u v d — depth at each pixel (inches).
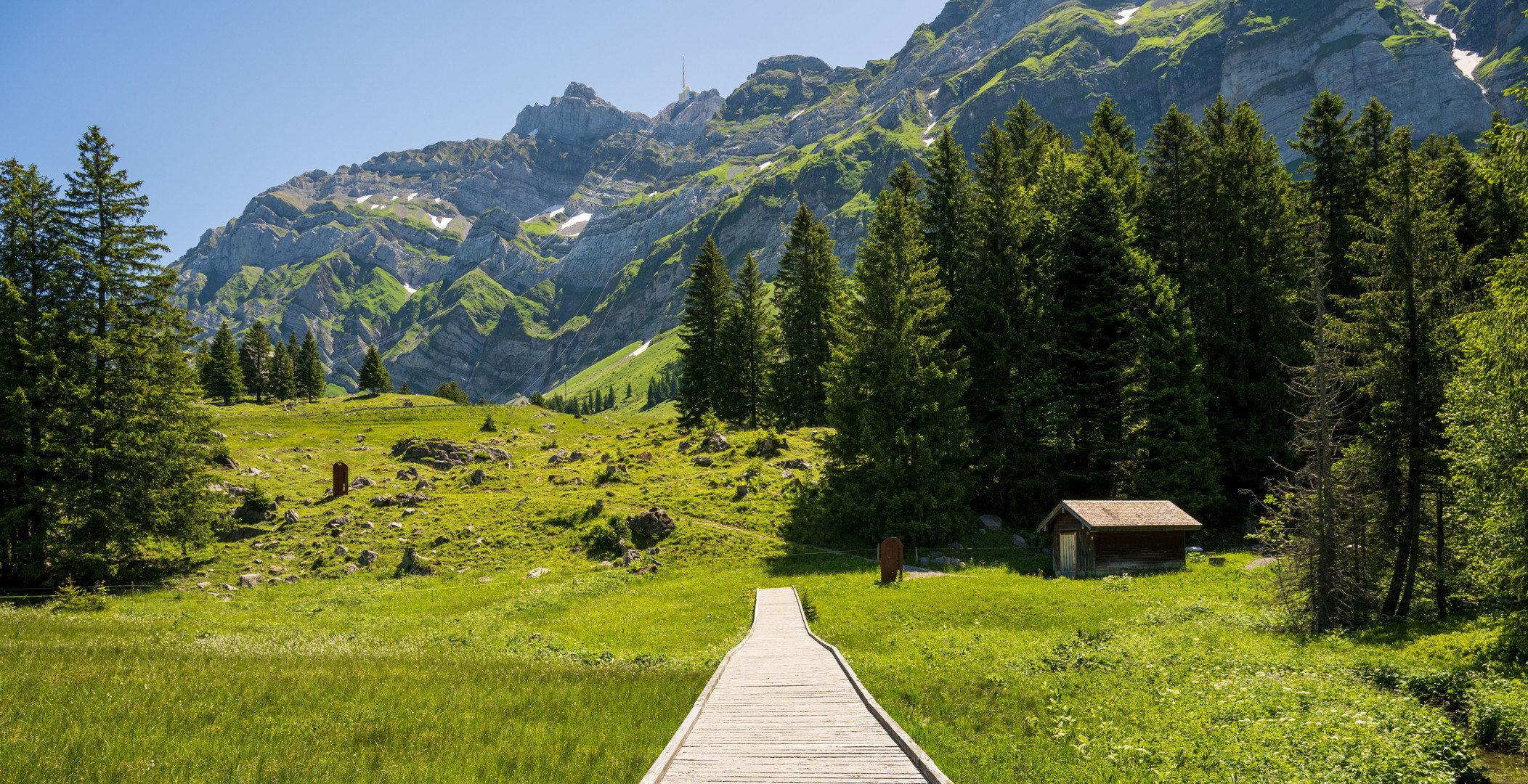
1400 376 981.8
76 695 537.6
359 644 975.0
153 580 1562.5
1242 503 1998.0
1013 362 1998.0
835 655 807.7
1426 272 995.3
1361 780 438.9
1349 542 1005.2
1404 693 672.4
